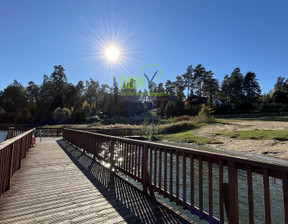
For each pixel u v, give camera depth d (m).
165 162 2.36
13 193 2.68
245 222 2.86
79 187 3.01
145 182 2.74
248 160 1.31
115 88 45.00
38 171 3.95
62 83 45.53
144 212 2.14
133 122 36.91
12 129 10.37
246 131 12.56
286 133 10.19
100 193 2.75
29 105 41.56
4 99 44.00
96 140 5.20
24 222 1.87
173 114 32.59
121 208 2.24
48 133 15.44
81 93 50.47
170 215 2.07
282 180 1.11
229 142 10.03
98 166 4.49
